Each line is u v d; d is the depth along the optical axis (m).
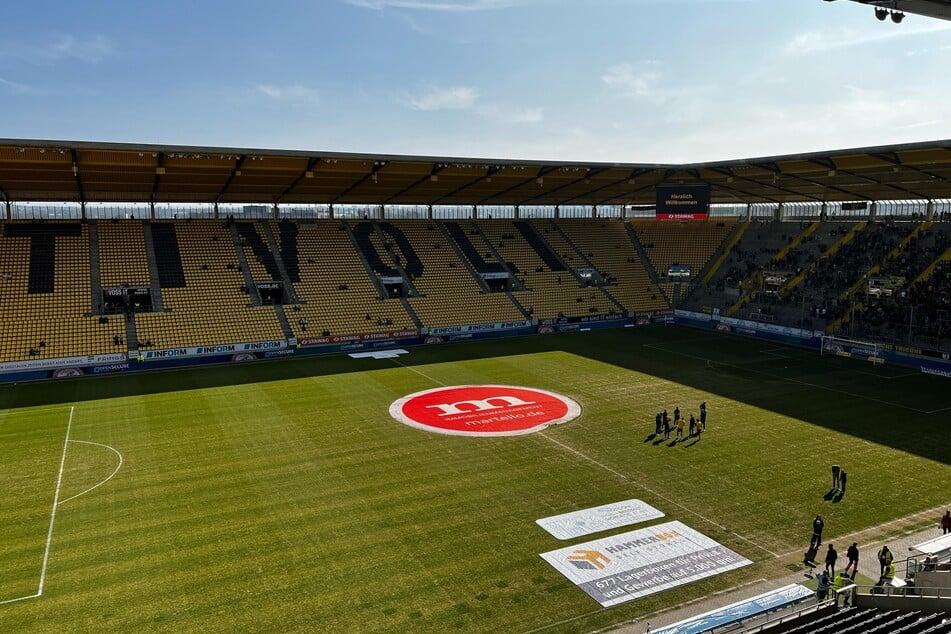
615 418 38.19
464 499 27.00
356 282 69.19
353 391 44.44
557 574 21.31
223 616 18.97
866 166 52.00
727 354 57.47
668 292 81.06
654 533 24.08
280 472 29.83
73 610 19.22
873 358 54.31
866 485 28.38
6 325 52.00
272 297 65.00
